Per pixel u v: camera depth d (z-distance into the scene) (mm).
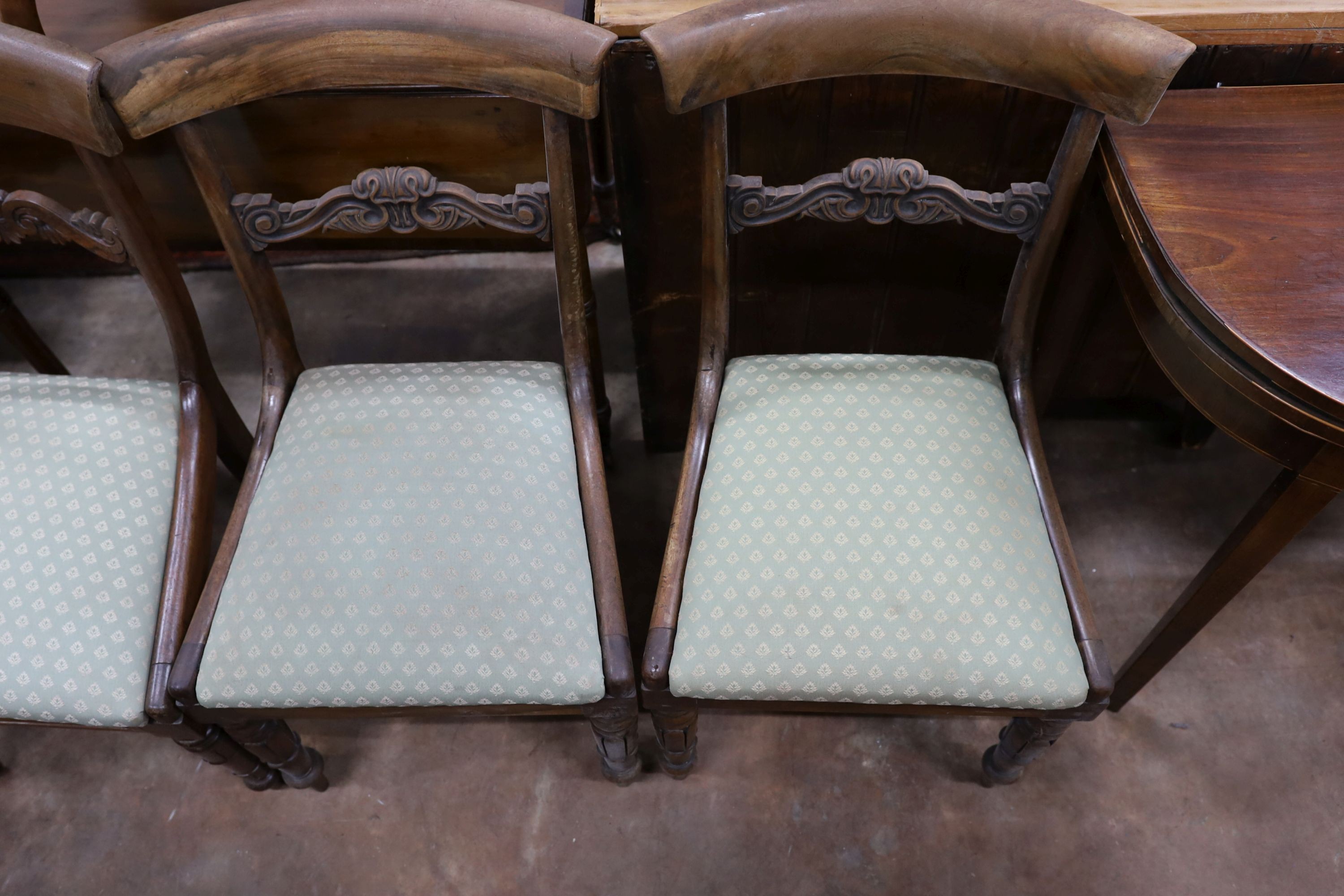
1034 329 1067
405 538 947
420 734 1332
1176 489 1562
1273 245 869
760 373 1084
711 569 935
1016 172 1150
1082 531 1517
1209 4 988
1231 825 1229
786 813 1257
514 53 850
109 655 921
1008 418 1055
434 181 947
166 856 1233
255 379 1785
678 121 1080
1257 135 974
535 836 1246
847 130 1117
